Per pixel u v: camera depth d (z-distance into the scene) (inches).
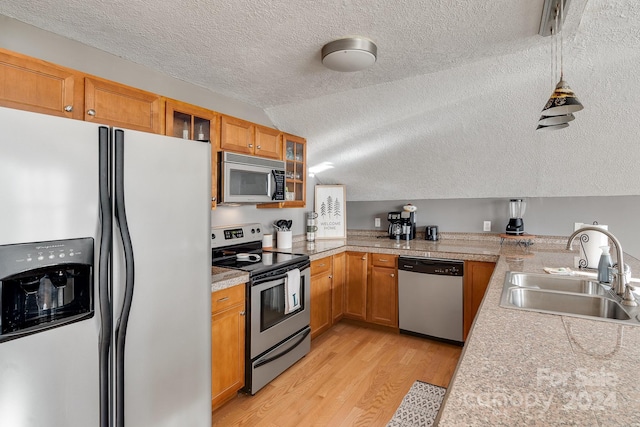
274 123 136.1
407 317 131.1
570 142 109.9
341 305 143.4
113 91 73.5
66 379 49.6
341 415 83.7
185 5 63.4
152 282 60.1
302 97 116.0
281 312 103.5
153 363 60.6
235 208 120.0
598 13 66.4
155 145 60.5
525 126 109.0
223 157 97.9
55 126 48.2
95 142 52.4
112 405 54.9
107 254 53.4
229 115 109.5
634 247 120.2
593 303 63.1
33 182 46.1
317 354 117.0
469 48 80.8
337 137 136.1
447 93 103.1
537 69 89.2
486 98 102.5
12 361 44.8
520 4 62.6
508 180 133.8
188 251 66.4
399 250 132.3
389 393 93.2
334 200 167.0
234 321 88.2
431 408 86.1
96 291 52.7
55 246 47.9
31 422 46.3
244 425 80.0
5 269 43.6
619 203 122.2
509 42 77.8
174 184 63.7
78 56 77.8
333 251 134.6
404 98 108.7
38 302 49.3
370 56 76.9
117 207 54.8
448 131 119.5
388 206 167.5
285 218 146.4
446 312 123.7
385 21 68.8
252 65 90.3
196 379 68.6
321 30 72.3
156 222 60.6
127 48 80.8
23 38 69.8
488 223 145.6
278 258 110.6
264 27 71.2
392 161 142.6
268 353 97.0
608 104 94.0
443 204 154.5
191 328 67.3
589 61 83.6
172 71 94.1
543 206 133.8
